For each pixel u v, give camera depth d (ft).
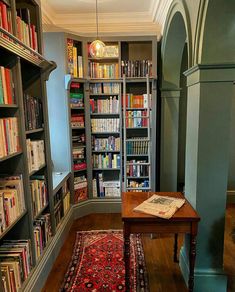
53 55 10.07
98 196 11.96
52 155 10.77
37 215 6.87
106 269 7.51
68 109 10.43
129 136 12.30
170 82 11.36
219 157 5.90
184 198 6.88
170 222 5.65
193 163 6.23
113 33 12.18
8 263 5.20
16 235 6.18
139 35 11.46
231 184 12.64
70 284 6.85
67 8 10.77
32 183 6.64
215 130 5.80
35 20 7.06
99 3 10.31
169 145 11.87
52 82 10.24
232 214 11.30
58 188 8.82
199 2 5.42
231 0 4.98
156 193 7.41
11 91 5.49
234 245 8.64
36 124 7.19
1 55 5.50
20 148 5.86
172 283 6.85
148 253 8.34
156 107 11.63
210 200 6.06
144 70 11.16
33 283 5.98
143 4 10.49
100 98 11.87
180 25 9.30
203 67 5.50
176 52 10.73
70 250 8.64
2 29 4.38
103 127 11.50
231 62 5.45
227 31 5.35
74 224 10.75
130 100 11.35
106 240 9.29
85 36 10.96
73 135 11.46
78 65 10.73
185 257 6.98
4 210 4.93
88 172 11.63
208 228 6.16
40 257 6.87
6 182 5.69
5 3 5.14
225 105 5.71
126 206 6.34
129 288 6.15
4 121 5.09
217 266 6.32
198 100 5.76
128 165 11.64
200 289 6.28
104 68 11.10
